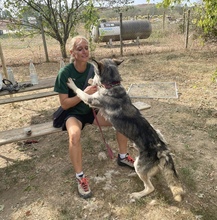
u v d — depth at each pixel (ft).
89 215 8.94
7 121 16.22
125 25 45.75
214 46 37.06
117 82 9.89
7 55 38.58
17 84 15.33
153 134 9.08
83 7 32.40
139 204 9.19
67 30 33.55
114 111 9.59
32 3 31.48
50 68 29.89
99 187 10.17
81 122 10.82
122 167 11.34
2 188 10.54
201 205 9.13
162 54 34.63
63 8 32.19
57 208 9.29
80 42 9.92
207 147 12.59
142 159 8.98
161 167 8.55
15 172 11.43
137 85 22.08
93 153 12.48
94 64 10.14
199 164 11.32
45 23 32.55
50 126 11.46
